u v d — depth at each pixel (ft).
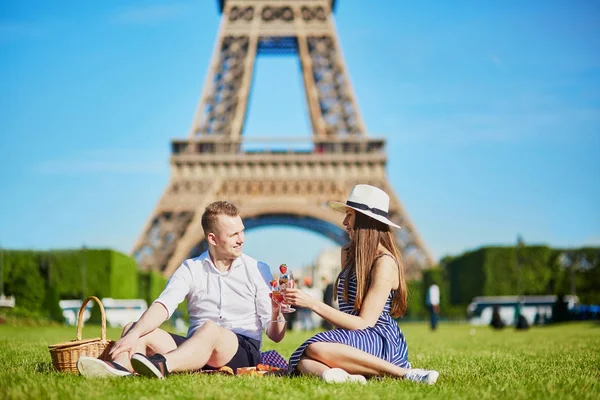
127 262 246.47
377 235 39.70
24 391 32.22
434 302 181.98
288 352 77.51
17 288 208.13
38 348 70.69
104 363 37.14
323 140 320.09
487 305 294.05
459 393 34.01
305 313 198.49
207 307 42.14
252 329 42.39
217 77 335.47
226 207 41.57
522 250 296.51
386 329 39.45
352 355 37.58
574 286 295.69
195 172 310.04
